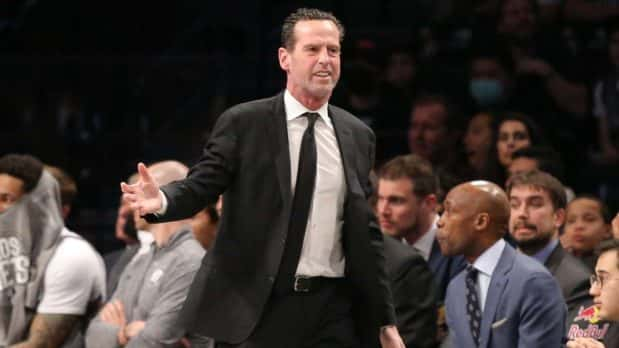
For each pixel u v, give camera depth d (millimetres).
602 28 16312
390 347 7684
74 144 17375
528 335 8805
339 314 7531
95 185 17125
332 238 7473
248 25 19750
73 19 19812
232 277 7402
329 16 7523
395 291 9789
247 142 7422
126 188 6973
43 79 18047
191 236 9773
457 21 16500
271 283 7309
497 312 8984
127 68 17969
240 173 7406
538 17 16250
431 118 14109
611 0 16609
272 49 18422
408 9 18969
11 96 18031
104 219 16781
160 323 9312
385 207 10484
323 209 7441
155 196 6996
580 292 9625
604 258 8305
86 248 10625
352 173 7535
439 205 11141
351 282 7539
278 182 7391
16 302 10328
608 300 8234
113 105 17938
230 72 17891
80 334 10484
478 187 9273
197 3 19969
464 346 9188
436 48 16344
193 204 7230
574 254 11297
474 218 9188
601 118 15539
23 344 10203
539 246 9984
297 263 7379
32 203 10523
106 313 9805
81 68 18016
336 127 7594
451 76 15969
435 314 9891
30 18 19766
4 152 17484
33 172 10570
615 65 15656
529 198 9953
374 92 15555
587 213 11227
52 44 19641
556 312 8859
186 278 9438
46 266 10406
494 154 13266
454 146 14047
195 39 19281
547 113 15453
